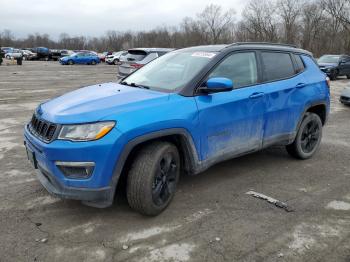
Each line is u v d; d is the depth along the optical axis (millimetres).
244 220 3789
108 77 22219
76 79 20312
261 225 3697
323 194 4496
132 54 13016
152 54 12648
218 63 4312
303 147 5688
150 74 4645
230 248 3293
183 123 3773
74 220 3699
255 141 4711
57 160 3314
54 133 3350
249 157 5805
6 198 4152
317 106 5887
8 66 33594
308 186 4734
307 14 61562
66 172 3355
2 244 3277
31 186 4484
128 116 3449
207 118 4016
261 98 4652
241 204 4145
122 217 3771
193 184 4656
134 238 3410
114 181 3430
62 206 3979
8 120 8242
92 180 3350
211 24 75625
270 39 65750
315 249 3312
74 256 3135
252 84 4656
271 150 6227
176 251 3232
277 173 5156
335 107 11414
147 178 3561
